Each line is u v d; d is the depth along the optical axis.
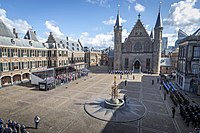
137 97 25.16
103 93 26.94
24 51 36.62
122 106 19.52
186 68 30.52
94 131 13.74
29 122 15.17
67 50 53.84
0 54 30.23
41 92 27.16
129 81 40.12
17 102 21.30
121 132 13.70
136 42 61.28
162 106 20.95
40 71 34.12
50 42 53.16
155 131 14.07
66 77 38.44
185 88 30.84
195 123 14.85
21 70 35.84
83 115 17.23
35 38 51.88
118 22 61.91
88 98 23.70
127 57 62.94
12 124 12.86
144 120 16.36
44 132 13.38
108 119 16.08
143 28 60.00
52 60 47.16
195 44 29.28
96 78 44.81
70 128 14.20
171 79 44.22
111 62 72.00
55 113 17.66
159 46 56.81
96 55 102.81
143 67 61.19
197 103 22.78
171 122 16.03
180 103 20.95
